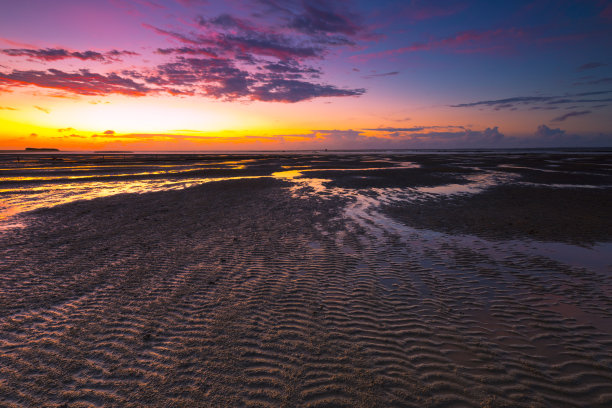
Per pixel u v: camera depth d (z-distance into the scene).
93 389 3.41
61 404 3.20
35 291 5.79
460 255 8.07
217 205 14.91
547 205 14.45
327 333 4.56
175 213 13.09
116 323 4.74
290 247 8.70
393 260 7.71
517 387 3.50
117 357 3.94
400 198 16.98
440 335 4.53
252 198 16.91
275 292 5.91
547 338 4.46
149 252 8.17
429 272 6.97
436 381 3.59
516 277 6.66
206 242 9.11
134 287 6.04
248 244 8.95
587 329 4.69
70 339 4.30
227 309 5.23
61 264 7.21
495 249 8.53
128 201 15.84
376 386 3.50
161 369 3.74
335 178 27.42
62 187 21.38
